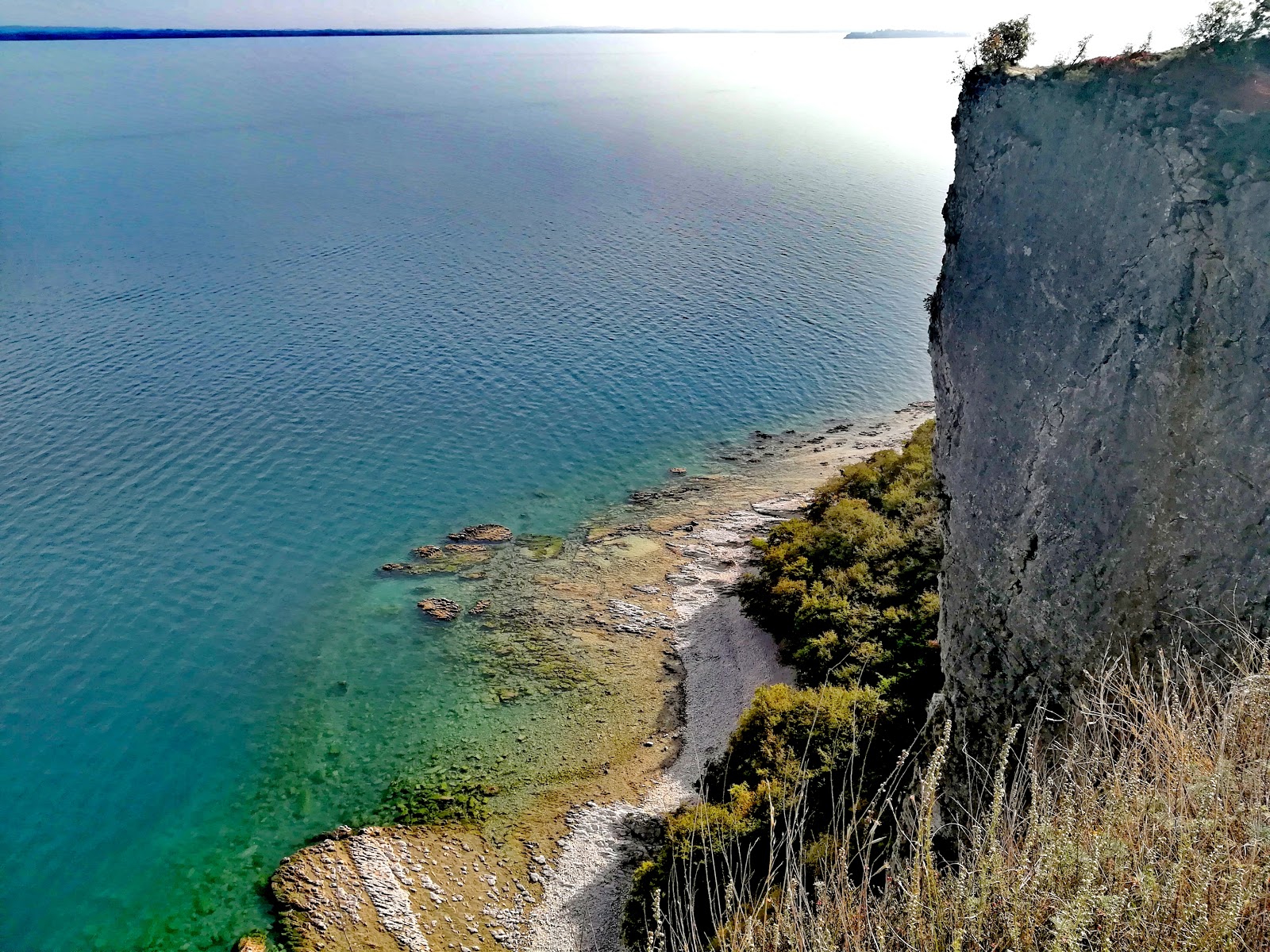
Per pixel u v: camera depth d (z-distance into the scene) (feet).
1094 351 48.42
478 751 104.06
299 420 196.34
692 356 240.94
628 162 525.34
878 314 280.31
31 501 160.04
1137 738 23.21
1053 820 21.20
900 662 88.89
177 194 412.36
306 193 423.23
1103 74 51.88
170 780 102.06
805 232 377.91
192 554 146.20
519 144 574.56
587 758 101.19
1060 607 46.47
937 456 61.72
